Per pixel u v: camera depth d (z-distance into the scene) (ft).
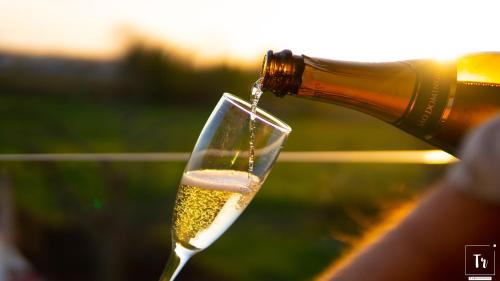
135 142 12.95
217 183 3.33
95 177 8.63
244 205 3.43
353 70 3.87
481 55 3.98
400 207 1.88
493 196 1.16
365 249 1.37
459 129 3.89
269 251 14.11
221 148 3.34
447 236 1.21
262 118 3.35
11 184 6.38
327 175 8.04
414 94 3.87
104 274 10.09
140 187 10.05
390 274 1.27
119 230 9.89
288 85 3.80
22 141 10.70
